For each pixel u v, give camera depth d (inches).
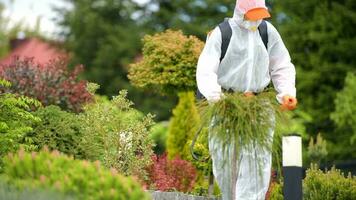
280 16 1169.4
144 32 1282.0
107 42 1306.6
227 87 325.1
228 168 307.1
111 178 249.8
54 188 247.9
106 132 413.1
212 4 1253.7
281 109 302.7
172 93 504.1
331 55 1093.8
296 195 321.1
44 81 545.0
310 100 1058.7
